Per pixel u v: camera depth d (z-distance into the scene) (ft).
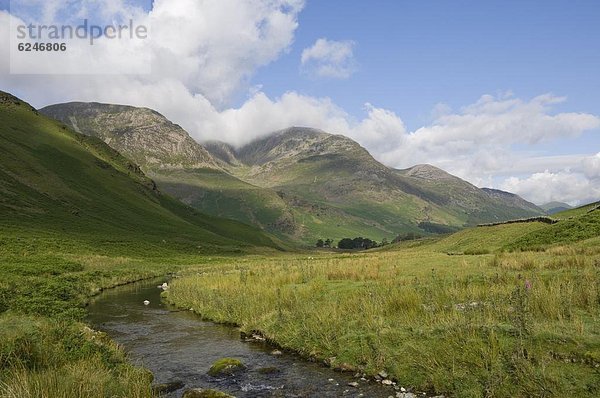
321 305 66.49
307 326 59.88
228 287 100.68
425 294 62.08
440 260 117.60
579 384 32.99
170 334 70.64
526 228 195.93
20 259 154.81
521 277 65.00
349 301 64.34
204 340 66.13
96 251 241.14
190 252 355.15
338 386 44.19
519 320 42.29
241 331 70.90
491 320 44.98
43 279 113.09
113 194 492.95
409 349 45.73
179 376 48.80
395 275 89.30
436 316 50.88
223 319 80.38
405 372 43.50
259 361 54.34
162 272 203.41
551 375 34.45
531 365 36.42
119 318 85.76
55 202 364.99
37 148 483.92
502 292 55.52
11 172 372.58
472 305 52.85
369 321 54.65
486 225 247.50
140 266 210.38
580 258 78.43
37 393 29.04
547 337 39.50
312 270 110.42
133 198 524.11
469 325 44.68
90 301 110.63
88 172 507.30
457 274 78.74
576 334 38.99
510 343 40.06
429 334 46.52
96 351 45.96
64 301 89.15
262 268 144.87
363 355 48.65
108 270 173.17
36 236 232.73
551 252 102.37
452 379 39.47
